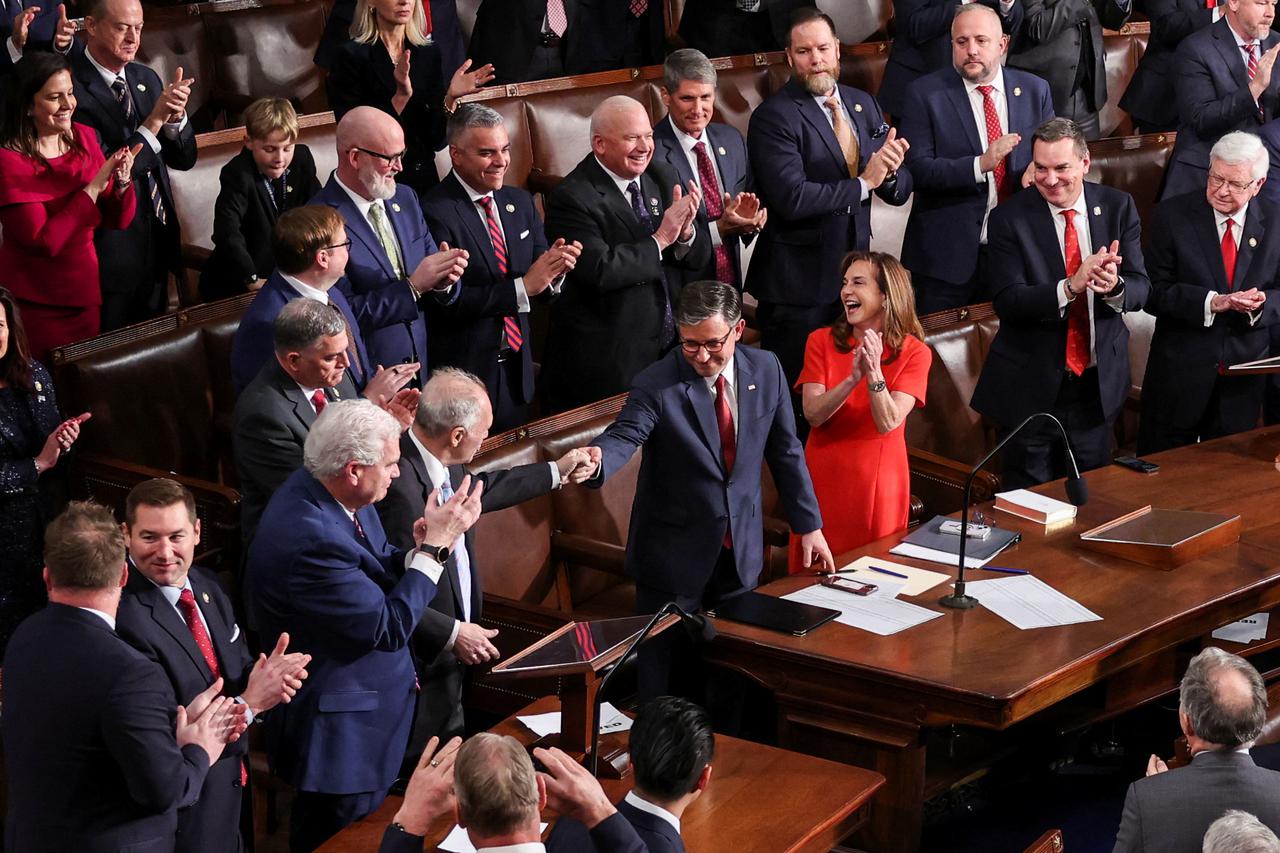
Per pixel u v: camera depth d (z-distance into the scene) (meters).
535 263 22.31
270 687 14.53
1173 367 26.12
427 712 17.91
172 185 26.41
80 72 24.02
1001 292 23.88
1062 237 23.67
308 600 15.30
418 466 17.06
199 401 23.38
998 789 20.53
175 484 15.53
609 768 15.47
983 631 18.03
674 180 24.89
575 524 22.00
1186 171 31.72
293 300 17.58
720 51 32.78
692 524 19.25
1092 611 18.58
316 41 31.28
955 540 20.73
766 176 26.50
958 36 27.73
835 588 19.27
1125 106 35.53
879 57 33.47
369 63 24.45
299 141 26.98
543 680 18.88
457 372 17.22
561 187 23.94
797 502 20.05
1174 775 14.50
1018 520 21.61
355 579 15.33
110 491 21.53
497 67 30.70
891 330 20.89
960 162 27.59
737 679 19.47
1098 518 21.61
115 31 23.94
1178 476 23.39
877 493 21.20
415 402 17.91
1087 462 24.48
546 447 21.52
